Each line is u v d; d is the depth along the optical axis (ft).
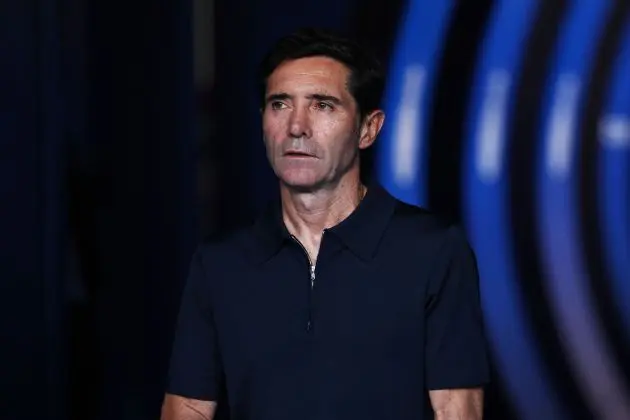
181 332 10.42
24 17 20.20
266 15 22.20
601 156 23.45
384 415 9.50
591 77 23.27
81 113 20.99
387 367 9.51
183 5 21.31
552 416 24.13
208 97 22.29
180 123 21.53
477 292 10.02
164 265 21.98
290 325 9.61
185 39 21.40
